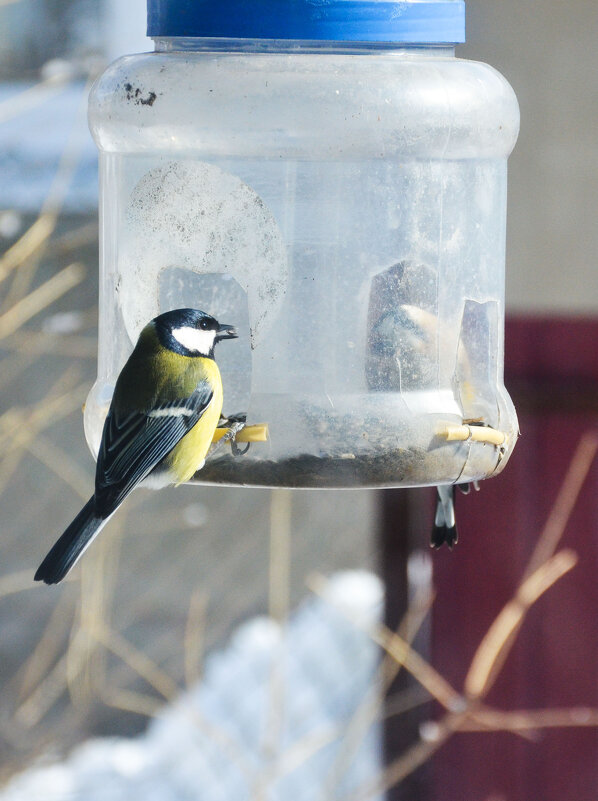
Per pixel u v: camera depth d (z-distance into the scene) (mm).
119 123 4316
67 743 8398
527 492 7777
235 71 4129
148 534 9938
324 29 3818
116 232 4312
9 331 7316
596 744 7754
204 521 9516
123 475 3967
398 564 7957
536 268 7762
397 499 7969
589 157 7625
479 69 4500
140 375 4016
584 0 7516
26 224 8898
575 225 7684
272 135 4039
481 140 4375
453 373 4203
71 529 3910
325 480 3975
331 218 4047
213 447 4023
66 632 9477
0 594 8406
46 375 9477
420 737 7781
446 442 4039
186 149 4121
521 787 7801
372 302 4066
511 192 7754
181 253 4062
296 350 4000
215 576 9930
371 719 7051
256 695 8820
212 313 4121
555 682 7828
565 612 7809
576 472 7551
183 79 4145
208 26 3838
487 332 4395
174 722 8734
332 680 8820
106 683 8773
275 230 4027
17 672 9055
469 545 7852
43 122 9102
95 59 7898
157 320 4062
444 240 4227
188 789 8234
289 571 9500
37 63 9273
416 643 7906
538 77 7641
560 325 7723
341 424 3951
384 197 4105
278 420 3975
